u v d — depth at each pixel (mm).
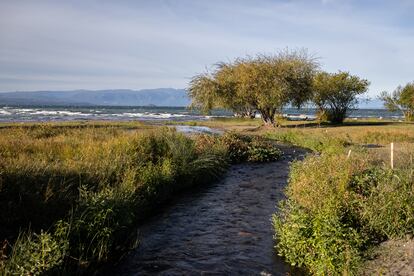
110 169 11500
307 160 13898
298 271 7125
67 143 15953
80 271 6523
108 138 18125
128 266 7398
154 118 73000
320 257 6793
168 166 13617
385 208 7762
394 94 61969
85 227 7277
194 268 7332
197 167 15320
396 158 16078
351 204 8109
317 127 43812
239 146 22562
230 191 14133
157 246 8484
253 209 11602
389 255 6805
